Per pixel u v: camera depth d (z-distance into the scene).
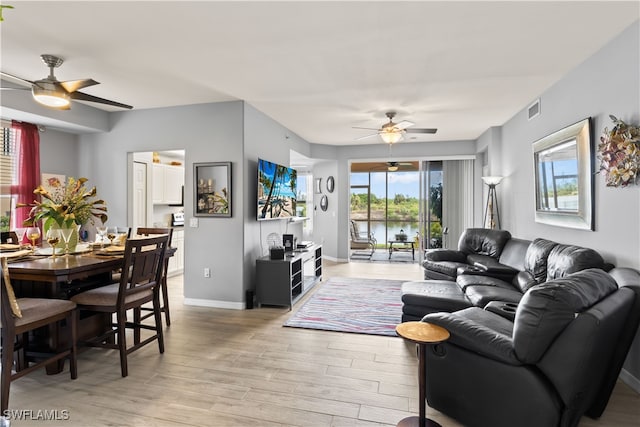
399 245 10.29
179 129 4.42
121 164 4.68
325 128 5.73
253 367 2.71
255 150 4.54
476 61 3.07
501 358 1.81
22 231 4.08
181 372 2.62
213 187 4.29
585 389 1.75
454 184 7.49
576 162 3.14
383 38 2.64
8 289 2.10
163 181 6.12
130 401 2.23
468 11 2.27
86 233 3.69
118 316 2.56
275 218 4.88
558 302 1.68
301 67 3.18
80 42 2.67
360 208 10.47
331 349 3.05
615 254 2.65
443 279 4.67
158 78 3.45
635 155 2.37
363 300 4.59
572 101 3.28
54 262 2.63
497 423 1.84
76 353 2.53
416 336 1.87
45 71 3.25
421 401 1.91
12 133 4.22
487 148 6.05
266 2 2.15
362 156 7.43
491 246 4.78
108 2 2.13
